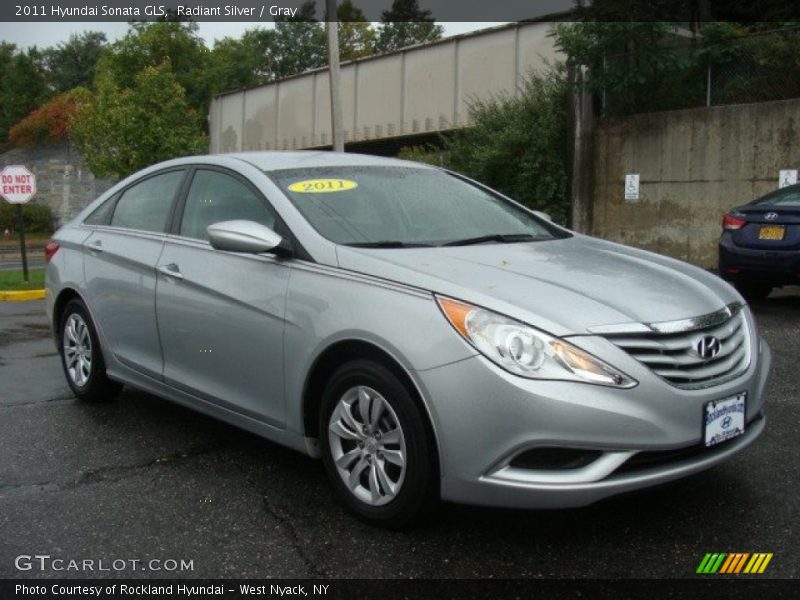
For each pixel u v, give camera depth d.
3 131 55.19
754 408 3.53
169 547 3.36
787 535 3.35
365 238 3.93
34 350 7.87
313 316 3.62
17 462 4.42
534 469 3.08
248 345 3.97
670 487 3.86
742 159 13.09
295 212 4.00
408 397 3.25
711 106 13.45
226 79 39.66
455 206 4.56
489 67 21.61
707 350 3.30
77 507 3.79
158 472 4.23
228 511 3.71
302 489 3.96
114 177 26.80
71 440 4.79
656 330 3.19
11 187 15.00
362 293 3.48
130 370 4.93
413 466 3.26
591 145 15.08
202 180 4.69
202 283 4.24
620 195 14.77
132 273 4.81
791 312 8.80
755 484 3.88
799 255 8.40
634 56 14.04
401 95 24.44
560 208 15.64
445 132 23.02
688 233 13.90
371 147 27.36
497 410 3.03
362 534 3.44
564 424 2.98
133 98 24.11
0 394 5.92
